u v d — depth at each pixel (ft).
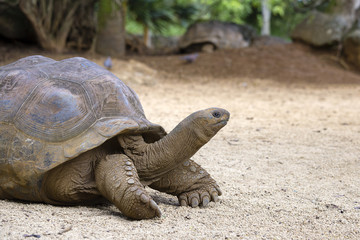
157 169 13.53
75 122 12.87
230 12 108.88
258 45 74.02
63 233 11.13
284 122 33.19
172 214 13.37
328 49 69.67
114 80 14.44
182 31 113.80
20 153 12.69
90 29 62.03
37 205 13.35
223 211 13.97
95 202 13.85
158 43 92.68
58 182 12.79
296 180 18.34
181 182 14.23
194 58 60.59
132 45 70.64
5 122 13.17
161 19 79.46
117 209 13.80
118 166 12.40
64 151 12.48
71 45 60.39
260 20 115.65
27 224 11.57
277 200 15.44
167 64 60.49
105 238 10.99
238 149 23.81
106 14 60.64
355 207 14.82
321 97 48.73
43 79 13.80
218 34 69.36
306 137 27.73
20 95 13.51
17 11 57.47
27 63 14.92
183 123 13.38
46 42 57.41
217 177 18.26
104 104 13.47
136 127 13.09
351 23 69.72
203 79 55.42
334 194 16.44
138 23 81.25
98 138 12.61
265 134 28.25
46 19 56.75
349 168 20.49
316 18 69.87
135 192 11.95
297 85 56.13
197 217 13.23
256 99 45.27
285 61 64.39
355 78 61.52
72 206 13.65
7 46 57.47
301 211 14.28
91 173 12.99
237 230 12.24
